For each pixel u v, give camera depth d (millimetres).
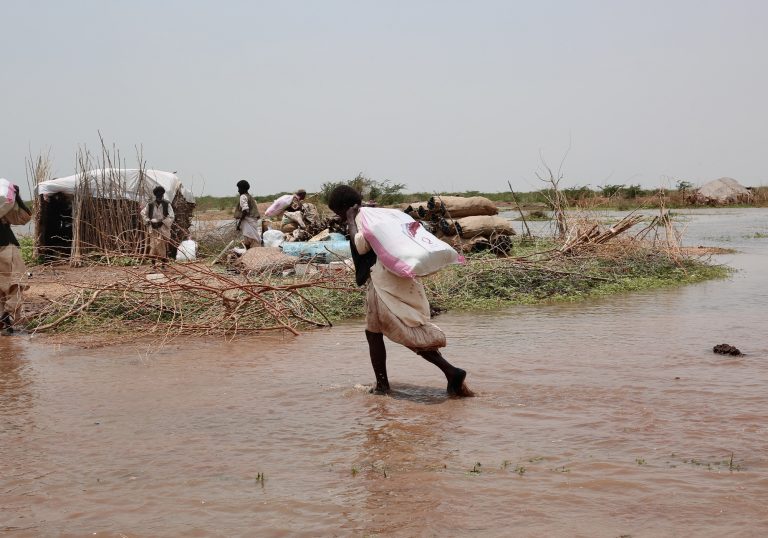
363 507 3754
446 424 5148
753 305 10930
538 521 3520
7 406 5949
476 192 62344
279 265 13898
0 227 9719
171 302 10164
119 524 3635
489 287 12688
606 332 8820
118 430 5215
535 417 5262
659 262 15438
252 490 4027
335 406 5719
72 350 8484
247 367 7301
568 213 17359
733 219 41906
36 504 3908
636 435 4793
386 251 5695
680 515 3543
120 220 17266
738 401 5555
